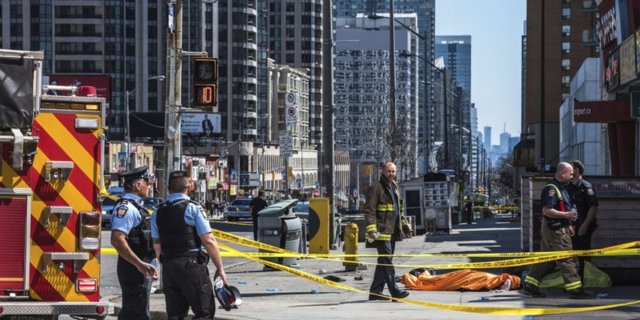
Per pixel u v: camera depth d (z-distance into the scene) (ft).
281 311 88.07
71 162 64.28
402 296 94.58
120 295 106.52
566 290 92.58
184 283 61.98
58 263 63.98
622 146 257.55
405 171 636.48
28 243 62.49
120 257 70.28
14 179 62.49
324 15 176.35
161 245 62.85
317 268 139.03
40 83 60.90
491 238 219.00
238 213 443.32
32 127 61.98
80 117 64.69
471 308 83.30
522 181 123.34
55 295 64.03
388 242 93.50
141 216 68.80
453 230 273.75
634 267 101.86
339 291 106.42
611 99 269.85
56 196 64.08
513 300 92.12
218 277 61.77
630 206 101.96
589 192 94.68
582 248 95.66
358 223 209.05
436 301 92.89
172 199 63.00
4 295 62.34
